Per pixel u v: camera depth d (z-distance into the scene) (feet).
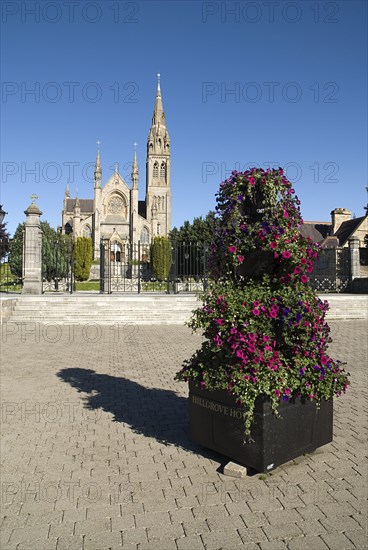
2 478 13.61
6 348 36.76
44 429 17.83
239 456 14.05
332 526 10.86
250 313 14.03
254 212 15.57
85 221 276.62
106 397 22.45
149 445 16.19
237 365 13.73
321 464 14.42
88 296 64.03
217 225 15.74
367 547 10.05
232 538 10.41
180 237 194.39
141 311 58.13
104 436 17.10
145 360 32.12
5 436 17.03
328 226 168.45
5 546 10.17
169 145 299.79
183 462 14.69
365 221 140.36
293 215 15.10
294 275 14.58
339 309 63.00
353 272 89.40
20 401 21.65
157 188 295.69
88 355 33.96
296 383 13.79
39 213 71.92
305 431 14.60
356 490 12.65
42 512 11.65
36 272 71.51
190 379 15.53
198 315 14.96
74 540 10.41
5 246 87.51
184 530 10.76
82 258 152.66
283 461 13.92
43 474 13.88
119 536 10.55
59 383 25.11
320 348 14.93
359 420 18.98
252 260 15.20
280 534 10.55
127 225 277.03
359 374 27.53
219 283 15.46
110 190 279.90
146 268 118.52
